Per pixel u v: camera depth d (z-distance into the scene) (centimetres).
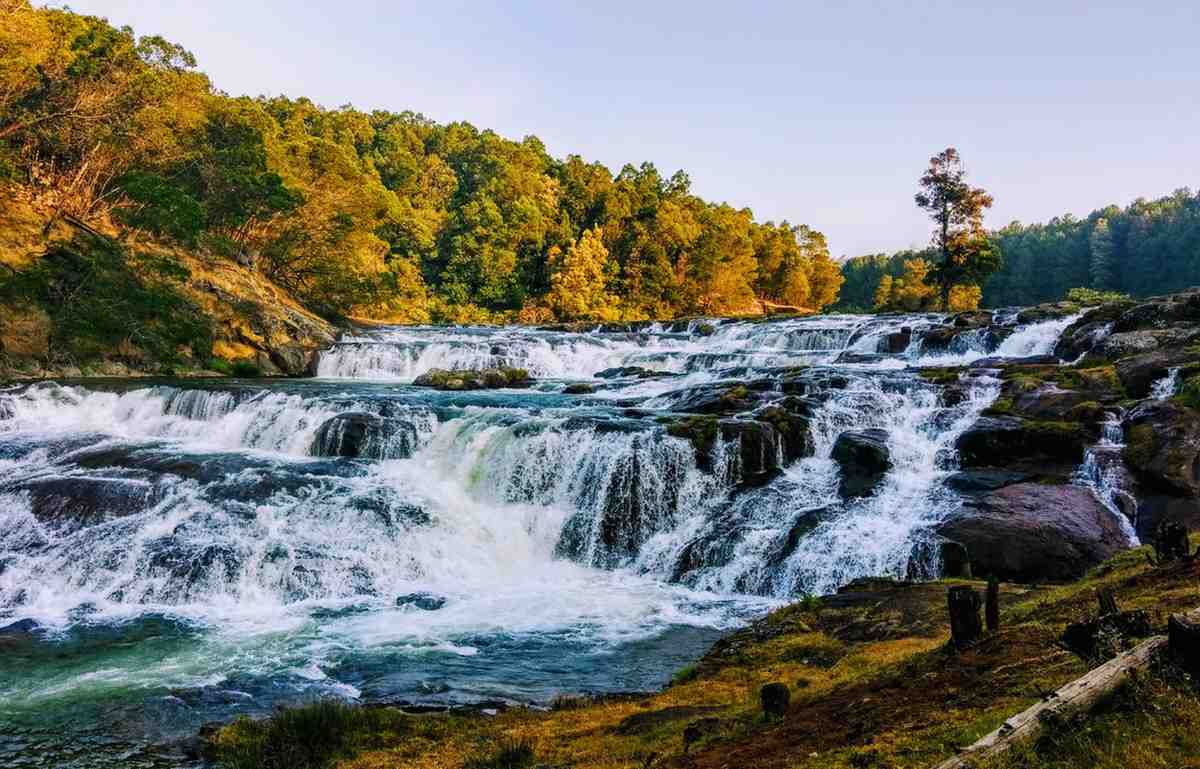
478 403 2498
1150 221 14162
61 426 2658
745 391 2275
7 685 1062
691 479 1831
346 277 5541
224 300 4100
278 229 5441
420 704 983
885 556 1462
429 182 11481
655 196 11850
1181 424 1599
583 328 5528
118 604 1435
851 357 3183
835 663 921
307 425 2247
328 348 4262
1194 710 463
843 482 1783
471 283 9250
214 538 1584
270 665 1141
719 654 1063
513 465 1933
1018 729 468
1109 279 13700
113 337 3650
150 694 1030
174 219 3966
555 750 763
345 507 1717
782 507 1722
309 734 850
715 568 1590
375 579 1554
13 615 1374
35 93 4275
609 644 1230
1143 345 2236
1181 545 895
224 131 5172
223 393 2597
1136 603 733
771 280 13050
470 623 1334
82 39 4506
